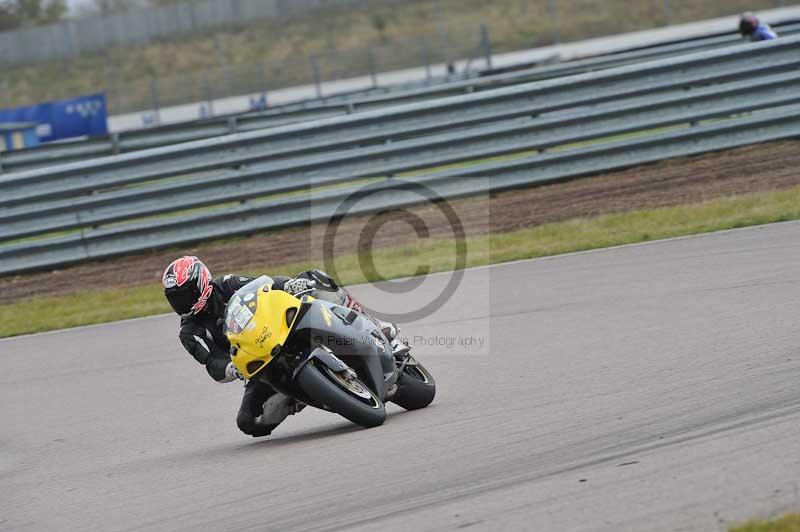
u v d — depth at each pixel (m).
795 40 55.66
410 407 26.06
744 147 57.12
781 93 55.91
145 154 56.44
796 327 27.09
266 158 56.03
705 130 55.94
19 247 55.94
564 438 20.39
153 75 194.38
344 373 23.31
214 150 56.34
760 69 55.84
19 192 56.31
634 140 56.19
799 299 30.16
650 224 45.78
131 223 56.88
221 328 24.53
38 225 56.06
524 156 58.28
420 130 56.00
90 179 56.53
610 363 26.86
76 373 36.41
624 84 56.16
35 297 51.72
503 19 193.38
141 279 52.03
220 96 146.25
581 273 39.59
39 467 25.44
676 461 17.72
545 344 30.44
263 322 22.45
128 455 25.39
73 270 55.91
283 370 23.08
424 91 72.12
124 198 56.09
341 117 55.94
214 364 24.03
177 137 69.75
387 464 20.38
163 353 37.53
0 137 94.31
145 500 20.73
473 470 19.06
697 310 31.14
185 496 20.53
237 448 24.66
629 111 56.06
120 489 22.00
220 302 24.33
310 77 147.00
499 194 56.00
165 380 33.53
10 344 43.69
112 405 31.23
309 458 22.02
